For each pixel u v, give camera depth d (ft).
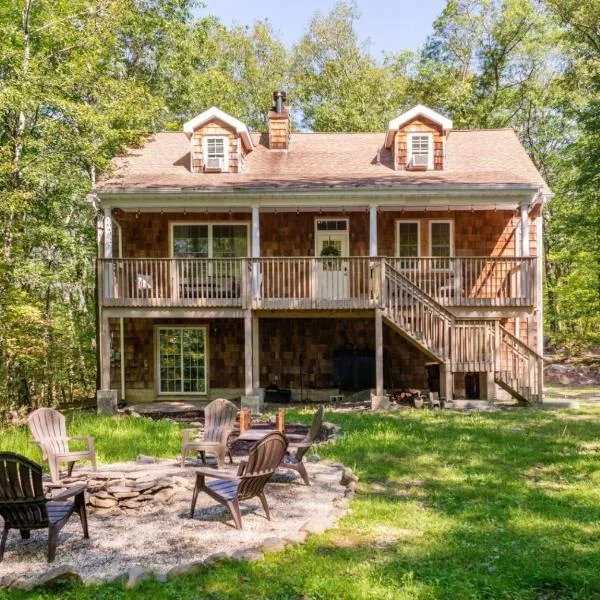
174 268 45.98
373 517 18.66
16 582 14.20
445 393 44.24
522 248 46.88
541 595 13.30
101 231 55.57
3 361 48.57
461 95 88.89
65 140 47.93
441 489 21.97
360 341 53.42
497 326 43.60
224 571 14.57
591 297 75.15
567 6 76.33
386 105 97.60
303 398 52.95
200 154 52.08
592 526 17.72
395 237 53.01
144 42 73.97
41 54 49.55
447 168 52.37
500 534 17.03
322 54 100.12
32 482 15.62
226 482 20.03
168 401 53.01
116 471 24.39
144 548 16.79
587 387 58.44
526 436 31.30
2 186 47.55
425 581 13.82
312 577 14.07
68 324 59.57
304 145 59.00
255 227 47.06
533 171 50.67
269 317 50.80
